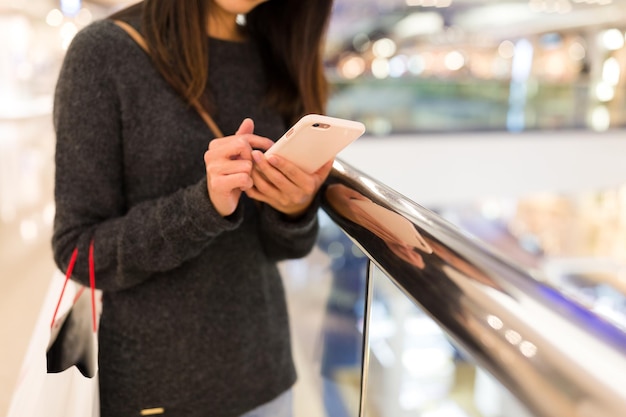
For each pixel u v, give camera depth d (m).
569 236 8.16
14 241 3.09
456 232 0.34
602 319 0.23
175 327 0.75
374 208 0.46
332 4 0.91
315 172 0.65
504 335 0.24
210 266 0.77
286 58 0.89
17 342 1.85
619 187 6.54
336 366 1.97
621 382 0.19
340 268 2.21
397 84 5.53
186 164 0.74
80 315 0.64
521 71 6.00
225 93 0.83
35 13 9.51
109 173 0.70
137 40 0.72
